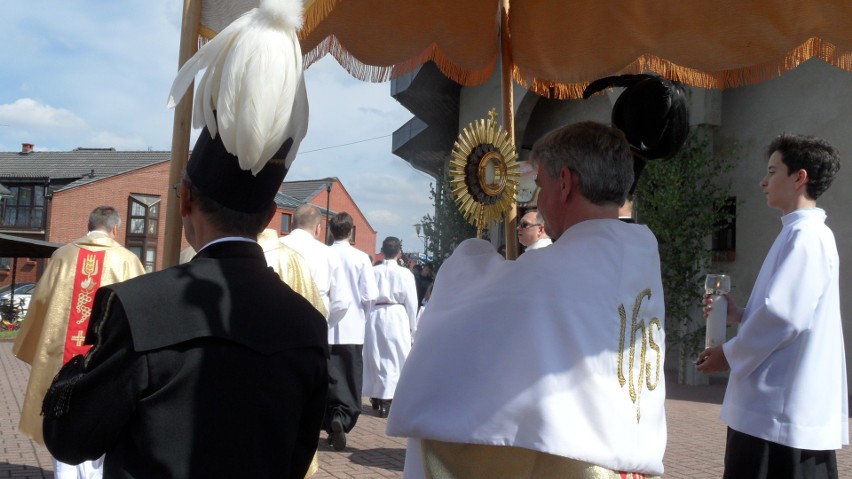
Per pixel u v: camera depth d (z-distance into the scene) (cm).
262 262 183
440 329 194
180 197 186
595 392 177
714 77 346
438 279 213
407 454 217
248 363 164
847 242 1098
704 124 1205
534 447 173
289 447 170
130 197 4353
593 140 202
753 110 1215
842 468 655
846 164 1103
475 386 183
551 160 206
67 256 537
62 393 154
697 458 702
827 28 293
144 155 4656
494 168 266
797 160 305
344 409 699
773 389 294
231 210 178
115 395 152
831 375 297
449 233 1510
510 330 183
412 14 329
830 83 1125
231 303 167
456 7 344
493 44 371
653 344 197
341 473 610
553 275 186
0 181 4425
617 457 177
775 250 303
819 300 296
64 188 4253
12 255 2588
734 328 1159
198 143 181
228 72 161
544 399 175
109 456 158
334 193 5956
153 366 154
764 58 318
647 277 199
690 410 974
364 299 727
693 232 1183
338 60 319
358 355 721
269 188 181
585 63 353
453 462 190
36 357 521
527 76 387
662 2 320
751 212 1216
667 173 1178
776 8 299
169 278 165
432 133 1502
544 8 353
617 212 205
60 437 154
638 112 261
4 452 674
